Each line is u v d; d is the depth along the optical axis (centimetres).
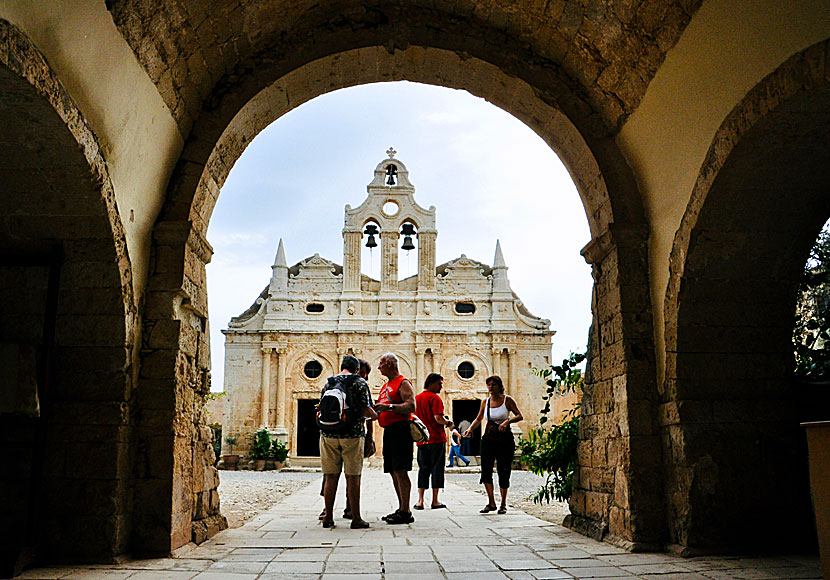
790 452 614
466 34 714
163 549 561
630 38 630
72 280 560
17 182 509
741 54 513
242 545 623
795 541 600
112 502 545
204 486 681
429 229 3192
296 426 3014
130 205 577
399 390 798
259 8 636
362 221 3200
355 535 686
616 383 659
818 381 661
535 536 682
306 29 702
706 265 606
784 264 618
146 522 566
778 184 560
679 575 487
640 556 571
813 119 492
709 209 577
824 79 436
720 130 542
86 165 495
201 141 660
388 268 3164
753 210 579
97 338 566
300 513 938
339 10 704
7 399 537
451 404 3044
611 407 670
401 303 3142
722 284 618
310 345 3081
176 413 591
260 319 3095
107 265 557
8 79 402
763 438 611
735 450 604
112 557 535
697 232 590
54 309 553
